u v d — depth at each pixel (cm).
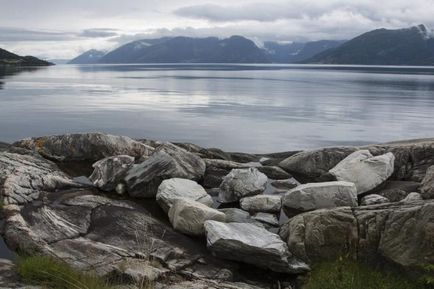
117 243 1038
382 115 4834
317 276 916
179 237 1118
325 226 1012
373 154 1703
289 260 999
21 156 1600
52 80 11700
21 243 970
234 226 1092
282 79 14375
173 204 1245
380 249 941
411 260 884
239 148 2928
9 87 8419
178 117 4416
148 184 1458
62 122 3903
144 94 7400
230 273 974
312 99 6806
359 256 967
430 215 888
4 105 5222
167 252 1014
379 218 976
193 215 1152
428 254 871
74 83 10562
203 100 6431
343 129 3809
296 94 7788
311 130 3725
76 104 5525
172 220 1209
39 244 970
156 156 1564
